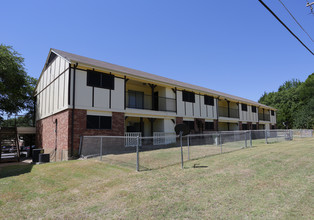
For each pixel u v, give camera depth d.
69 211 3.70
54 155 12.32
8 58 17.52
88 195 4.56
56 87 13.05
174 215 3.34
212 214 3.33
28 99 21.47
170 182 5.27
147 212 3.50
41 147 15.52
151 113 15.06
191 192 4.47
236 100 24.39
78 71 11.45
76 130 10.91
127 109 13.49
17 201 4.30
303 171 6.23
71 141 10.64
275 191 4.42
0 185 5.57
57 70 13.17
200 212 3.43
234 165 7.28
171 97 17.30
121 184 5.28
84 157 10.23
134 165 7.61
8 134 14.00
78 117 11.09
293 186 4.74
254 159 8.38
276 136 19.22
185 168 6.91
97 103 11.96
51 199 4.38
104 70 12.33
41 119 16.16
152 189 4.76
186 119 18.12
